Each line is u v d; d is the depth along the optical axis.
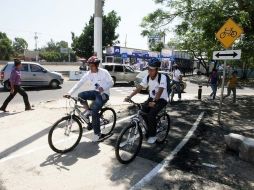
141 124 5.36
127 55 35.25
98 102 5.80
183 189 4.33
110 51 32.91
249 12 12.61
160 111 5.63
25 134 6.56
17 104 11.56
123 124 7.96
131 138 5.18
